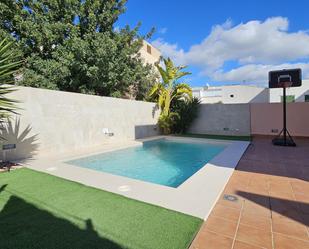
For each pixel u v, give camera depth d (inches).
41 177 181.6
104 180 173.2
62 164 230.1
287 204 132.0
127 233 98.0
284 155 278.7
